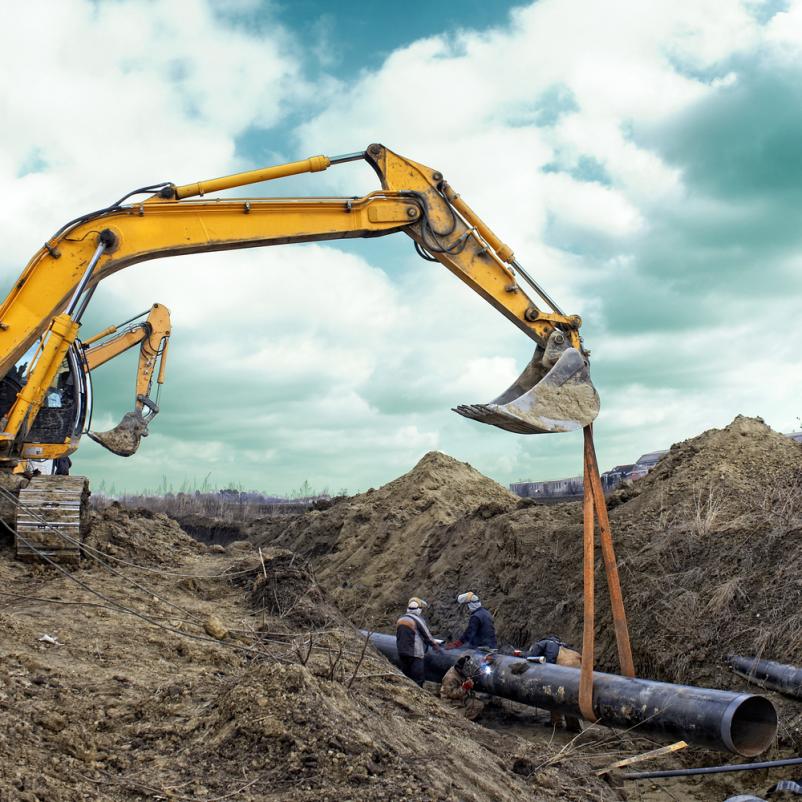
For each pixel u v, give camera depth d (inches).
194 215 398.6
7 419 459.5
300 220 401.1
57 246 399.2
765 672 352.8
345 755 198.2
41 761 185.8
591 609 337.1
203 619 348.2
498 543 615.5
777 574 398.0
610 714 330.0
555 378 354.6
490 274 398.9
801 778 310.7
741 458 547.5
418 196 401.4
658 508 524.1
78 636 285.6
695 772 292.2
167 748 207.8
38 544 373.7
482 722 406.9
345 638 376.8
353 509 880.3
